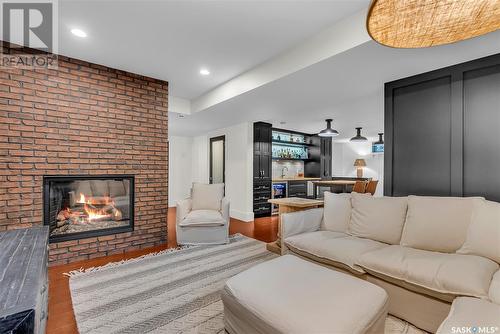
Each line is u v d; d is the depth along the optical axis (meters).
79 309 1.82
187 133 6.79
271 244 3.17
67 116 2.71
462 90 2.22
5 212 2.37
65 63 2.69
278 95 3.23
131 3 1.81
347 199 2.62
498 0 0.96
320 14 1.93
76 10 1.89
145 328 1.61
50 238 2.64
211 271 2.50
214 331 1.59
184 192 7.25
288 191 6.06
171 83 3.49
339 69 2.37
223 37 2.27
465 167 2.22
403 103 2.66
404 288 1.64
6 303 0.81
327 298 1.24
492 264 1.53
